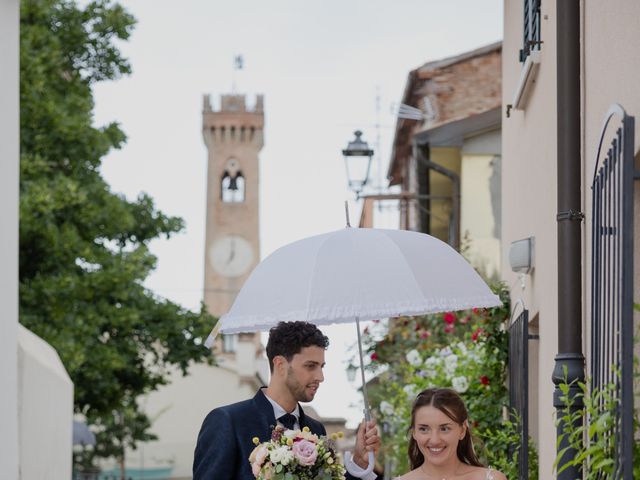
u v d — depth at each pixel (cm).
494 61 2348
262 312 608
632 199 460
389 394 1664
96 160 2191
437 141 2042
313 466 546
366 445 604
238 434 576
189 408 5575
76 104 2152
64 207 2123
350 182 1788
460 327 1416
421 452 579
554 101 783
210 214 10438
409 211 2622
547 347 817
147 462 5462
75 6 2288
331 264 604
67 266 2133
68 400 1366
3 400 921
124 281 2147
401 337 1667
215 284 10362
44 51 2141
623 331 459
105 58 2305
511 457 1013
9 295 937
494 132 2019
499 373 1142
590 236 638
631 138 461
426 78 2350
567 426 574
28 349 1114
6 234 925
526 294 958
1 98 903
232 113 10462
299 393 583
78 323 2086
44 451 1185
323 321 651
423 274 606
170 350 2344
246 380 5622
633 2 530
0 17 898
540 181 862
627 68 541
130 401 2458
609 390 520
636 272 541
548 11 815
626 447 457
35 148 2098
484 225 2019
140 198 2394
